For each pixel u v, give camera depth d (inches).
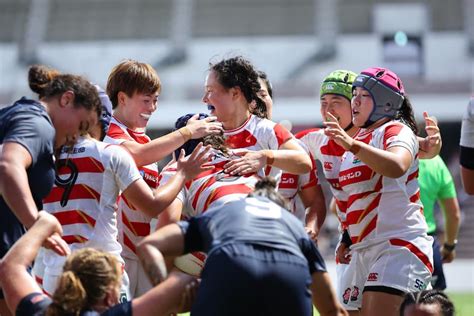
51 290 676.7
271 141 745.6
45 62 5772.6
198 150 682.2
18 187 584.1
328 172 844.0
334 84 839.7
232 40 5836.6
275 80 5418.3
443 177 1103.6
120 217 768.3
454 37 5620.1
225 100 748.0
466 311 1508.4
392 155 703.1
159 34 5979.3
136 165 726.5
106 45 5910.4
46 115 625.6
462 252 3565.5
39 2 6323.8
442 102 4308.6
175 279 548.7
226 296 537.3
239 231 556.1
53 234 564.1
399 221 755.4
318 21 5944.9
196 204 708.7
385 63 5556.1
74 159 688.4
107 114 732.0
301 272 554.3
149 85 783.1
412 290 738.2
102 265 529.0
